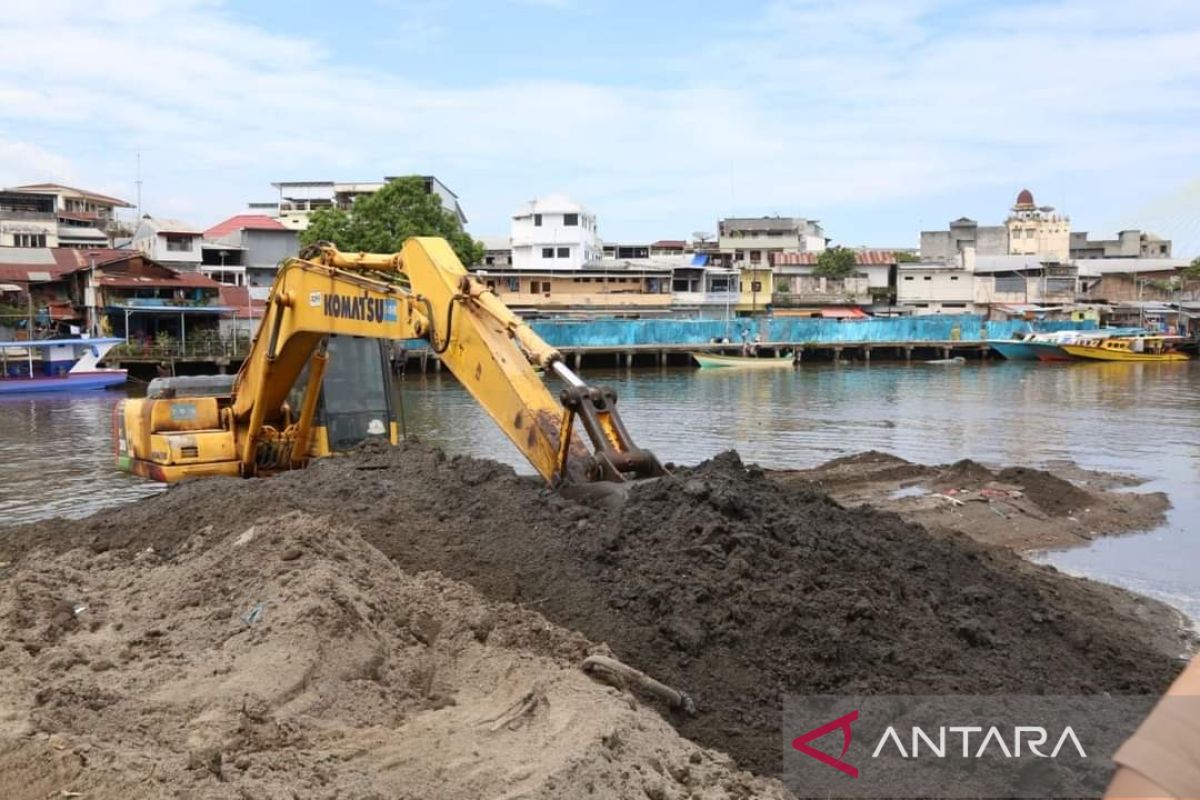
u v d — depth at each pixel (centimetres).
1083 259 8844
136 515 1073
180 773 461
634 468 912
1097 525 1552
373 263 1173
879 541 869
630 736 562
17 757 457
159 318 5425
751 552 767
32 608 739
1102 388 4606
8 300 5094
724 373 5778
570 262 7512
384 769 509
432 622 700
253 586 721
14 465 2319
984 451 2534
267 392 1405
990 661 722
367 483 1009
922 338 6881
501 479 979
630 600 738
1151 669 804
